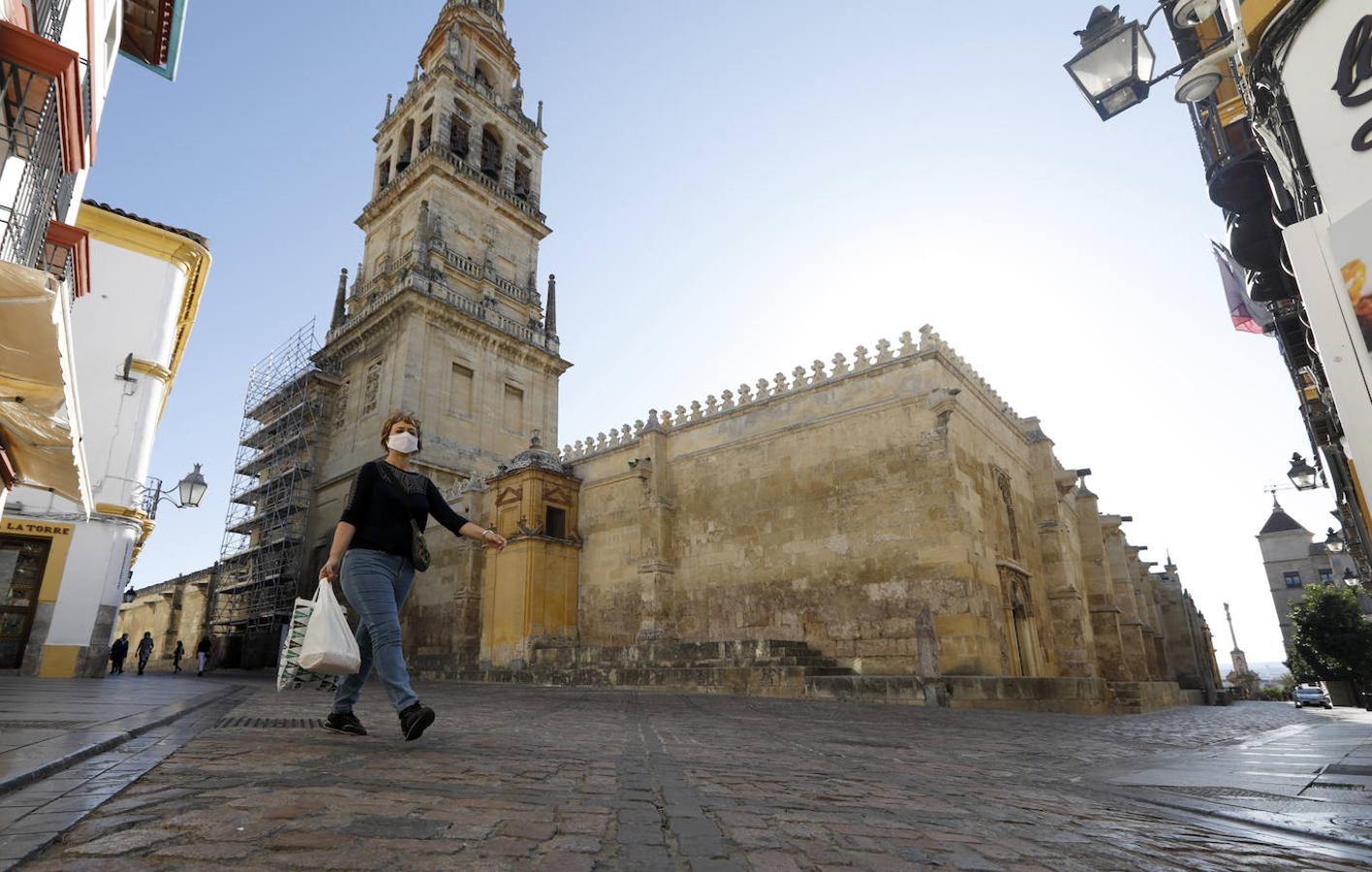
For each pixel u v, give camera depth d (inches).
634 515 1079.6
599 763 173.8
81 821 91.1
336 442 1699.1
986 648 752.3
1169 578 1638.8
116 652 1169.4
